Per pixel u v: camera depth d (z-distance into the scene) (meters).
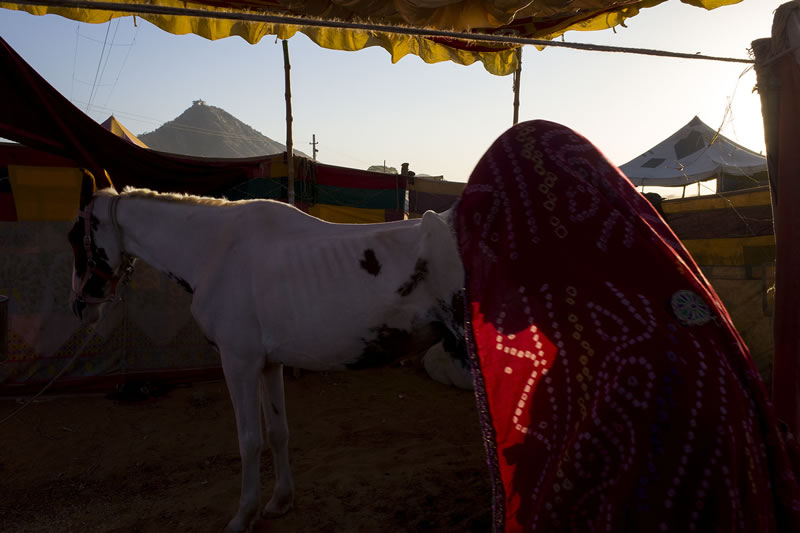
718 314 1.36
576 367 1.37
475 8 4.53
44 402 5.80
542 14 4.64
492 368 1.54
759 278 6.18
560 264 1.44
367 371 7.18
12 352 5.98
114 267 3.38
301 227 2.90
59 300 6.16
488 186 1.60
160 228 3.16
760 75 2.50
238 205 3.07
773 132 2.49
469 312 1.59
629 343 1.30
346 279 2.61
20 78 4.38
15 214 6.05
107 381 6.24
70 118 4.92
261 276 2.79
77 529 3.21
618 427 1.27
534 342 1.46
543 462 1.43
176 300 6.60
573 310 1.39
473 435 4.74
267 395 3.18
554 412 1.43
